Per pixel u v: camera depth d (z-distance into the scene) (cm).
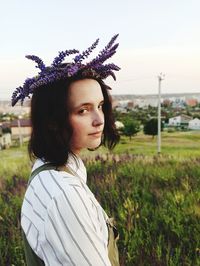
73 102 95
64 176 91
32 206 92
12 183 396
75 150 104
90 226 87
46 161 98
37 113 98
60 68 96
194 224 280
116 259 111
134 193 345
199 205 304
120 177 383
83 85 96
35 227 90
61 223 85
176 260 246
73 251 85
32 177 97
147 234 273
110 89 117
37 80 98
